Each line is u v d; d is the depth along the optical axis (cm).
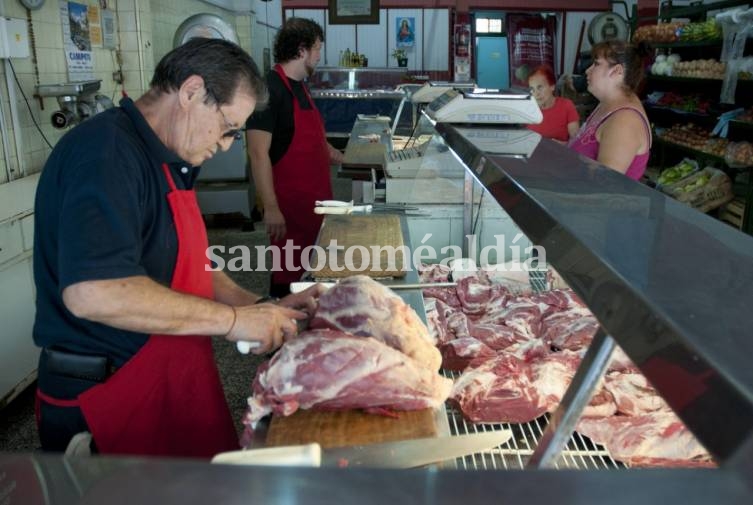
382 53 1179
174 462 51
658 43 725
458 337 175
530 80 476
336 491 46
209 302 137
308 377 117
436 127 235
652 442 122
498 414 135
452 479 47
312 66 350
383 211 285
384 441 113
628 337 71
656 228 101
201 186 614
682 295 73
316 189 359
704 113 656
